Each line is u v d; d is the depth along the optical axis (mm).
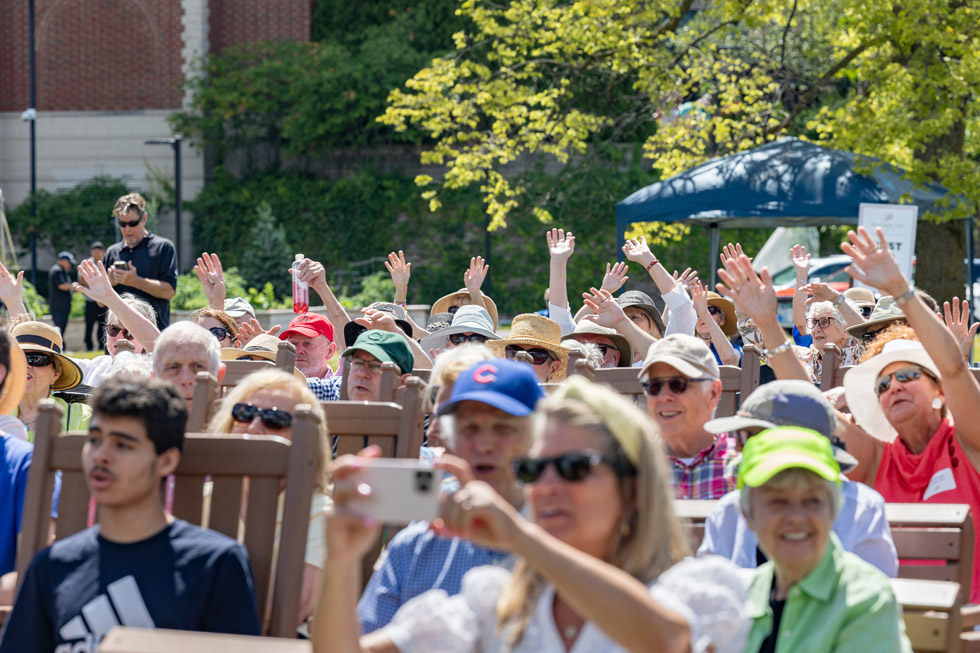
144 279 19812
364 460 4840
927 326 8562
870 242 8750
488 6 65188
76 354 34406
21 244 65562
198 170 67750
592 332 13922
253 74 65875
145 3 68438
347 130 66375
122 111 68688
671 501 5113
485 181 63562
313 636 5066
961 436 8805
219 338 14969
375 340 11445
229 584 6293
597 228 61062
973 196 26828
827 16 33438
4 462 8352
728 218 28703
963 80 27766
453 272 63000
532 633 4965
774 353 9641
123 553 6359
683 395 8883
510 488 6461
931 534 7312
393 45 66250
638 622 4336
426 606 5246
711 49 33938
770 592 6355
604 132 60438
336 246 64875
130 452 6395
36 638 6395
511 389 6508
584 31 33062
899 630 6000
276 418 8102
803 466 6012
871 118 29094
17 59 69375
